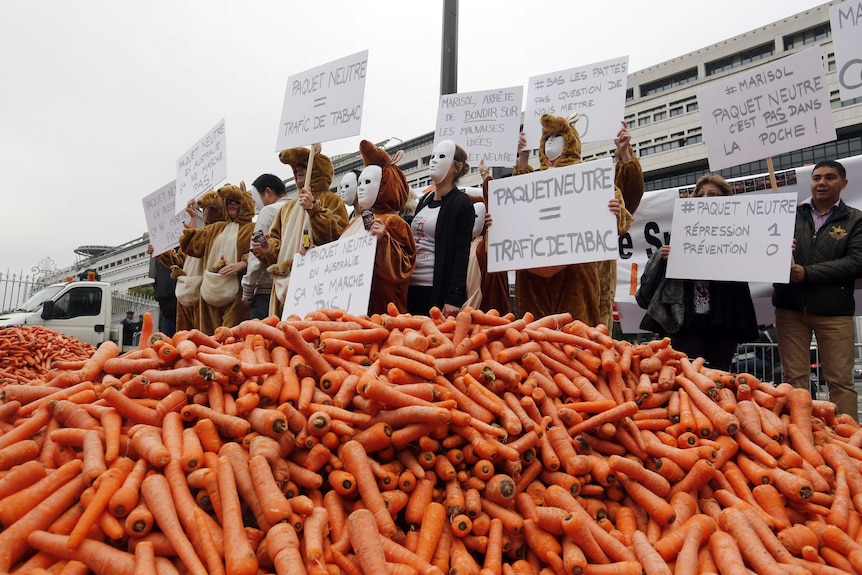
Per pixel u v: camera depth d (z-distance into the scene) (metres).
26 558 1.38
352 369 2.01
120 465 1.52
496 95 4.86
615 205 3.53
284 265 4.31
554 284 3.90
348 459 1.64
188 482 1.54
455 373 2.05
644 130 39.91
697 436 2.05
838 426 2.32
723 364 4.17
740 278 3.89
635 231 5.90
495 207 3.89
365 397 1.80
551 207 3.71
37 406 1.83
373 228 3.50
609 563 1.55
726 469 1.97
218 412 1.72
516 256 3.75
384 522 1.54
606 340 2.32
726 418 2.00
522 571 1.58
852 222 3.86
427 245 3.96
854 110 28.92
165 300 6.62
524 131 4.92
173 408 1.75
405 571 1.39
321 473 1.74
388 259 3.55
